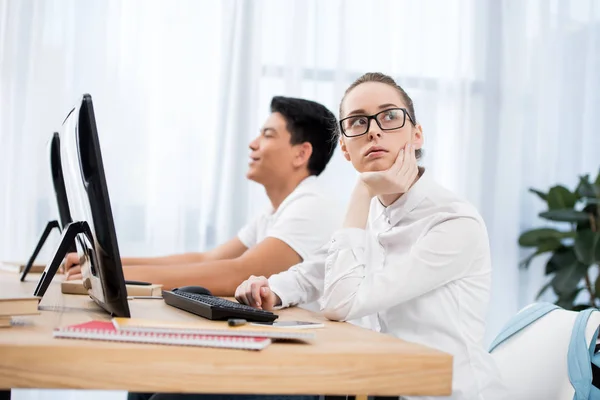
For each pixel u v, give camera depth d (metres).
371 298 1.26
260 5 3.15
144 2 3.07
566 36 3.52
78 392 2.92
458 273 1.32
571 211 3.04
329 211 2.07
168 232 3.07
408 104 1.47
